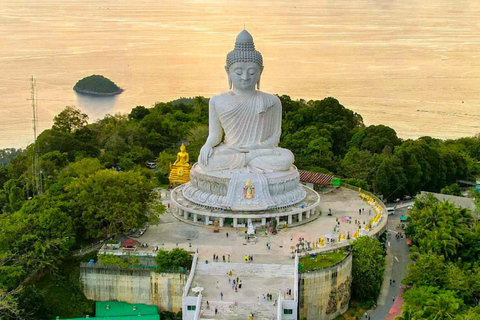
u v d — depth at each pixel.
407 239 121.25
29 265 92.19
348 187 136.25
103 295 94.75
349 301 97.56
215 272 92.56
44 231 94.94
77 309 91.94
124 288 93.94
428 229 106.62
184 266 93.38
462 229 104.31
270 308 84.31
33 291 89.44
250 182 107.88
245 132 113.06
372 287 98.00
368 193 129.25
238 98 112.56
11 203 116.44
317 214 116.69
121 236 104.06
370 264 99.06
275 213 108.00
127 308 92.56
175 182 137.38
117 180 105.50
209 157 112.25
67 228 97.06
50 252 93.31
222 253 97.69
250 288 88.81
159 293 93.25
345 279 95.31
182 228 107.38
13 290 86.06
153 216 105.56
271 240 102.94
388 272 107.44
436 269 91.12
